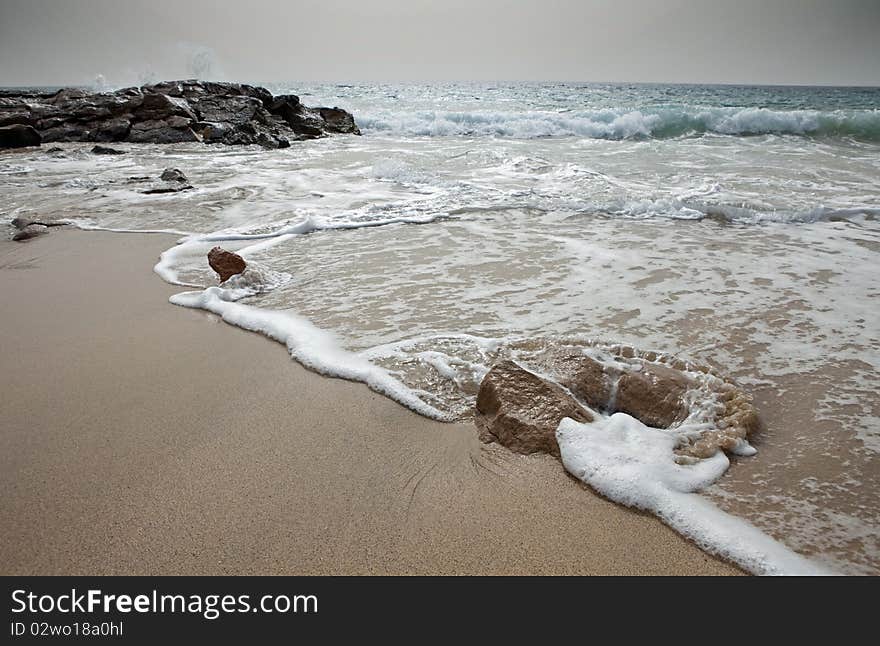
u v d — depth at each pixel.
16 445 2.84
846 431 2.89
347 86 98.75
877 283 4.89
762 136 17.47
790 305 4.43
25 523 2.33
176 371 3.61
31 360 3.77
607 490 2.48
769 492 2.48
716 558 2.17
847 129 17.00
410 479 2.60
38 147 17.11
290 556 2.17
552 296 4.66
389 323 4.22
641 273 5.20
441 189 9.52
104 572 2.11
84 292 5.07
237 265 5.11
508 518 2.37
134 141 18.77
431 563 2.15
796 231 6.61
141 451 2.79
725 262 5.49
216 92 23.19
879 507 2.38
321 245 6.33
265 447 2.83
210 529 2.29
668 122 18.81
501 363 3.22
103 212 8.21
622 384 3.15
